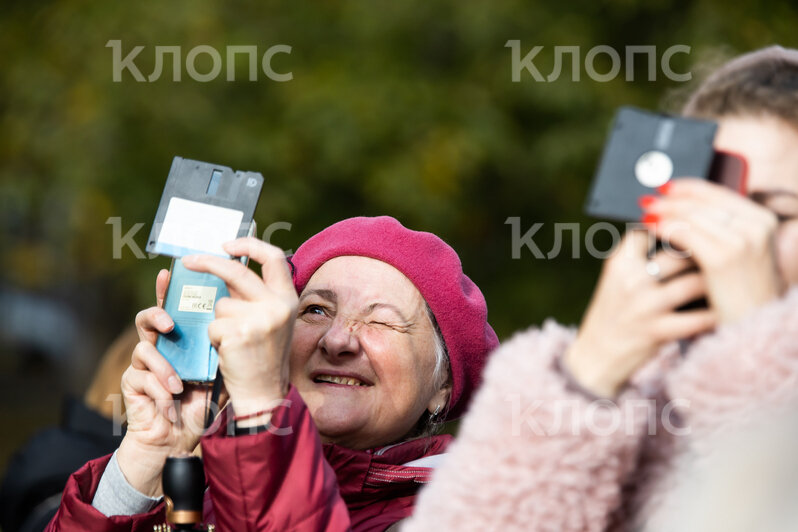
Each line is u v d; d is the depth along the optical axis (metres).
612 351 3.81
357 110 18.95
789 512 3.42
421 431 6.95
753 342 3.56
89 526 5.77
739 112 4.14
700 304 3.89
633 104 19.22
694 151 3.83
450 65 20.30
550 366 3.98
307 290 6.68
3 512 9.63
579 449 3.87
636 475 4.12
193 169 5.49
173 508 5.25
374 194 18.94
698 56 18.73
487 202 20.41
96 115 20.30
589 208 3.86
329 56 20.06
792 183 3.97
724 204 3.63
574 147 19.03
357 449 6.58
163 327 5.57
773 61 4.28
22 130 22.23
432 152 18.88
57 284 42.84
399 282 6.61
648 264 3.73
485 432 4.01
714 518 3.56
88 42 20.83
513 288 20.11
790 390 3.55
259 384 5.05
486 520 3.97
